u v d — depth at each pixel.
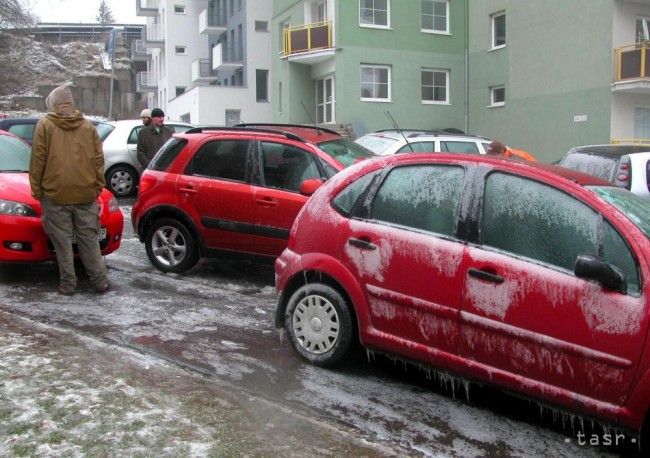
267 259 7.40
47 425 3.73
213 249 7.55
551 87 24.09
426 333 4.47
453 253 4.37
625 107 22.17
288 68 29.62
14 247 6.76
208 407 4.10
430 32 28.48
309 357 5.09
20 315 6.01
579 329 3.85
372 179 4.91
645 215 4.13
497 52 27.14
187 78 47.97
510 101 26.14
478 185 4.45
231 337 5.69
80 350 4.98
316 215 5.10
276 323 5.31
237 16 38.53
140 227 7.90
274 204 7.23
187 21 47.72
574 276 3.93
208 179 7.52
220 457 3.50
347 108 27.30
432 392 4.74
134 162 14.55
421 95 28.61
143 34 57.66
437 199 4.59
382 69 28.02
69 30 62.31
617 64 21.66
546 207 4.19
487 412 4.45
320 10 29.81
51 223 6.59
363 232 4.79
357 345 5.20
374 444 3.82
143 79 53.56
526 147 25.47
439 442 4.01
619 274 3.76
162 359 5.07
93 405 4.01
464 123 29.23
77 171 6.48
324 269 4.93
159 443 3.60
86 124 6.57
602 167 9.36
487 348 4.21
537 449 3.98
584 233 4.01
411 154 4.85
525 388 4.07
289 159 7.36
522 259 4.14
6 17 37.34
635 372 3.67
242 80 38.38
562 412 3.99
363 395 4.63
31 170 6.41
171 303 6.65
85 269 7.14
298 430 3.90
